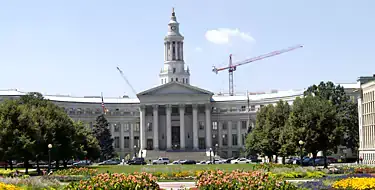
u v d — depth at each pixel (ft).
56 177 255.29
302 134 340.59
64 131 380.99
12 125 334.44
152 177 156.35
